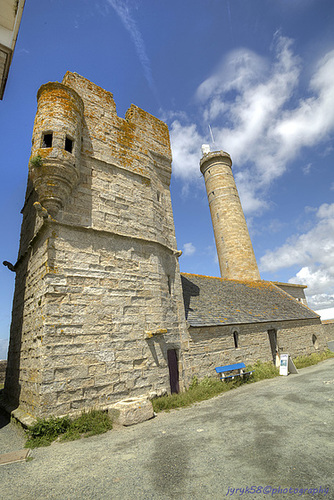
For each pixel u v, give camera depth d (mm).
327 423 5406
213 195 33531
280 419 5965
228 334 13680
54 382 7070
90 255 8977
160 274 10898
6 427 7949
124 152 11586
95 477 4105
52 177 8477
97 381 7809
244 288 20969
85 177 9781
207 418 6781
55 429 6414
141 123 13141
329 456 3979
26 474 4480
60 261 8227
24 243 11992
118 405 7211
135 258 10227
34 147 8750
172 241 12844
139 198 11359
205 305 14773
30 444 5961
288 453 4207
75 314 8000
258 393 9195
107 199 10156
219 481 3588
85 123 10594
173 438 5469
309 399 7406
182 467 4109
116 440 5742
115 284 9258
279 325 17375
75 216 9023
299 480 3422
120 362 8469
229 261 30141
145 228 11062
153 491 3525
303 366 15750
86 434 6344
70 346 7621
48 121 9016
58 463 4828
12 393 10148
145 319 9641
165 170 13750
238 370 13273
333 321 34719
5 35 7867
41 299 7961
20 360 9555
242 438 5059
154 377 9141
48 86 9641
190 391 9969
